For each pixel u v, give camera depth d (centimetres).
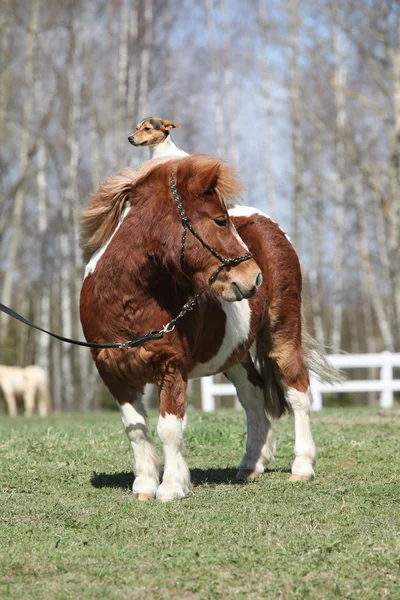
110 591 525
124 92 3391
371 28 3194
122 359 727
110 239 744
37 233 4297
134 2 3434
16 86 3678
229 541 629
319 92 3731
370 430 1212
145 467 771
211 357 796
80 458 984
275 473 906
